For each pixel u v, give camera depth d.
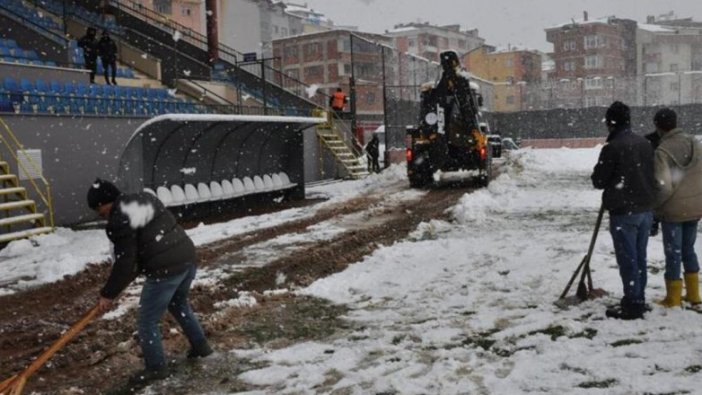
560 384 4.64
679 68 102.19
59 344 4.62
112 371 5.47
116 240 4.77
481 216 13.32
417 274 8.38
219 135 15.77
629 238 5.86
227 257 10.30
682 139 5.92
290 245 11.23
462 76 20.19
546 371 4.91
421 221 13.65
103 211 4.84
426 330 6.14
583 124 58.47
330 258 10.07
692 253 6.31
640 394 4.39
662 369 4.82
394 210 15.68
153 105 19.16
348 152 27.83
